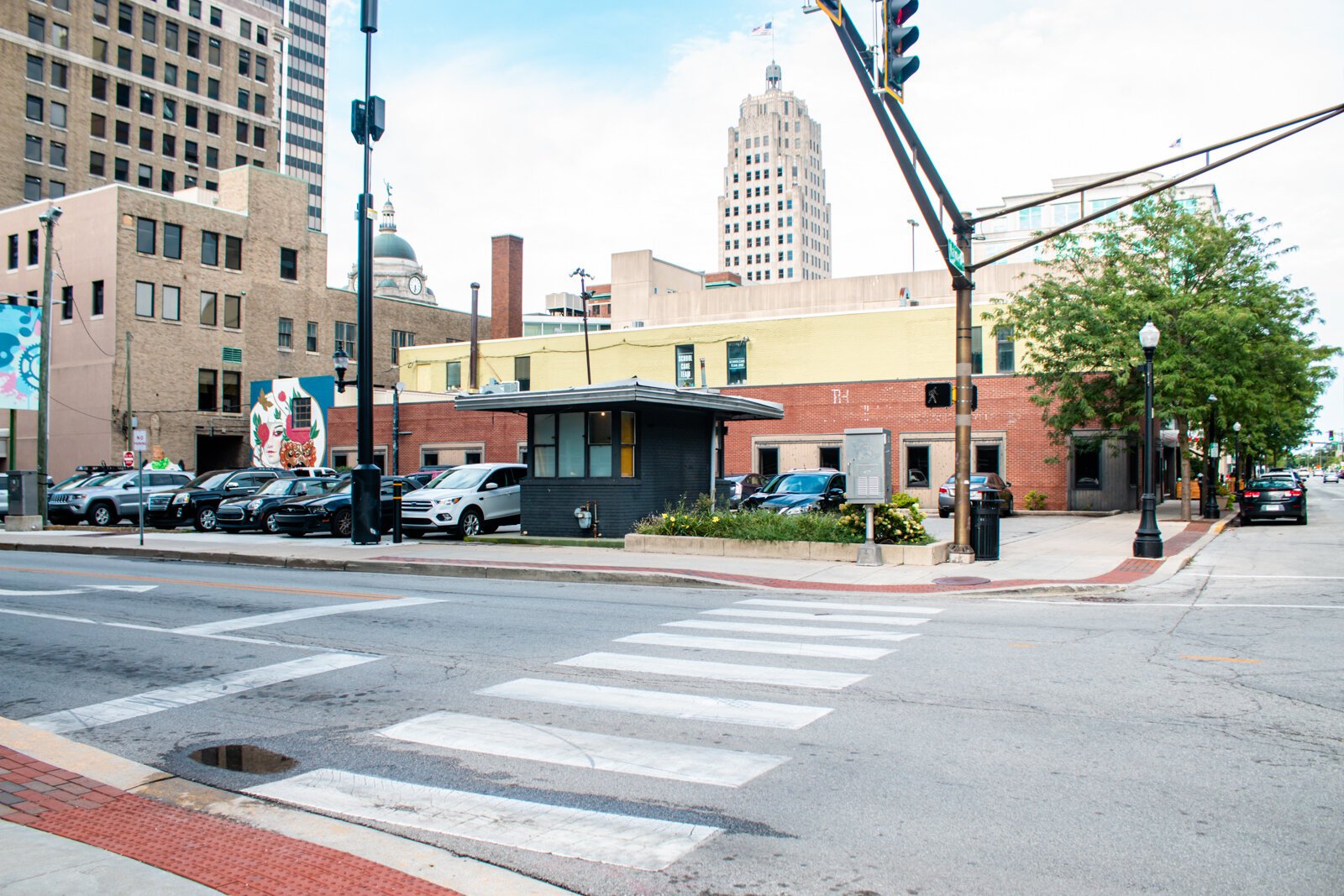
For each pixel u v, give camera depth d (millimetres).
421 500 23500
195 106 77625
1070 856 4430
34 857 4371
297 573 17047
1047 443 37719
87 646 9789
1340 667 8453
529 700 7457
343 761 6031
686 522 19031
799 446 41781
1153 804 5074
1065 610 12031
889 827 4812
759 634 10234
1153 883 4133
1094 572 15680
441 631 10547
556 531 21922
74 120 69062
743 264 177875
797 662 8742
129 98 72938
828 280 66375
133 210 50312
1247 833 4672
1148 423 18406
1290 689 7586
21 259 53938
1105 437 33750
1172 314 30922
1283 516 30844
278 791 5488
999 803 5121
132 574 16469
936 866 4352
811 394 41656
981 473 38188
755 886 4188
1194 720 6699
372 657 9156
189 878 4152
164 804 5211
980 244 91688
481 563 16719
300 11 144250
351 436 50750
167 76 75625
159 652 9477
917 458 39812
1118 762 5766
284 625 10969
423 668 8656
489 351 55594
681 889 4164
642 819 4984
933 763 5801
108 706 7438
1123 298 31281
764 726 6629
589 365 48156
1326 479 145250
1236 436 46094
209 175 78562
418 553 18906
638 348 50438
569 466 22078
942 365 43125
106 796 5309
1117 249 32688
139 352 50250
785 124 177500
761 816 4992
